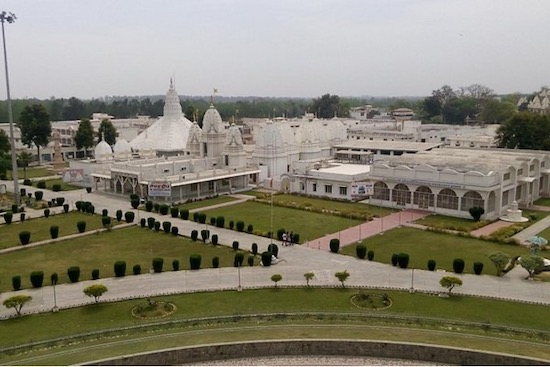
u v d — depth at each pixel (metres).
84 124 163.62
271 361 38.25
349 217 86.12
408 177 92.88
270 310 46.66
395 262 59.38
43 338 40.81
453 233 74.44
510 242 69.31
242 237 73.62
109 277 56.28
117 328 42.25
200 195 106.75
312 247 68.06
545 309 46.84
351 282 54.06
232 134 118.00
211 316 44.81
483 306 47.53
